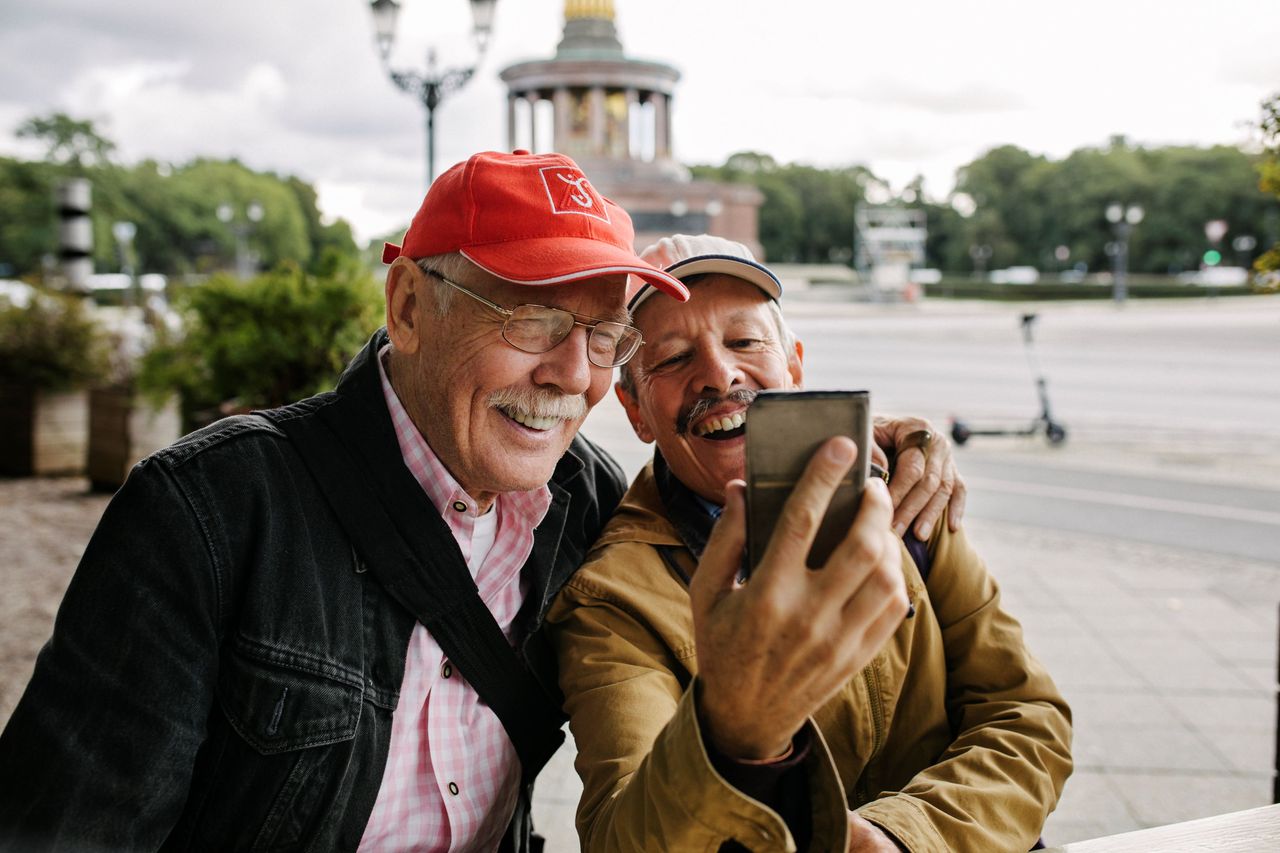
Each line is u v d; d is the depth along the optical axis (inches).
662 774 42.8
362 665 58.7
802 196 4227.4
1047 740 69.5
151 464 55.9
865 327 1298.0
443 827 62.9
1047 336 1113.4
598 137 1649.9
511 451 60.3
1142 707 179.5
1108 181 3548.2
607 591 68.2
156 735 52.8
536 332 57.9
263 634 55.7
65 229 588.4
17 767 51.7
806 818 43.5
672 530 72.7
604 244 59.2
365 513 59.7
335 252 209.6
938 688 72.4
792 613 36.6
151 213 3774.6
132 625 53.0
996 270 3909.9
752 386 72.8
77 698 52.2
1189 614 232.5
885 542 37.0
